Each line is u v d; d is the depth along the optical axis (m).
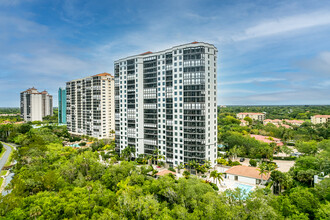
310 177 72.94
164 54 105.44
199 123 94.75
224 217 46.53
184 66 97.50
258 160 109.31
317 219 49.34
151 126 110.88
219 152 122.81
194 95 95.31
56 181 74.88
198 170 93.69
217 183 83.31
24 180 74.00
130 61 116.81
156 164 111.00
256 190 55.34
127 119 119.81
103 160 121.00
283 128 166.25
